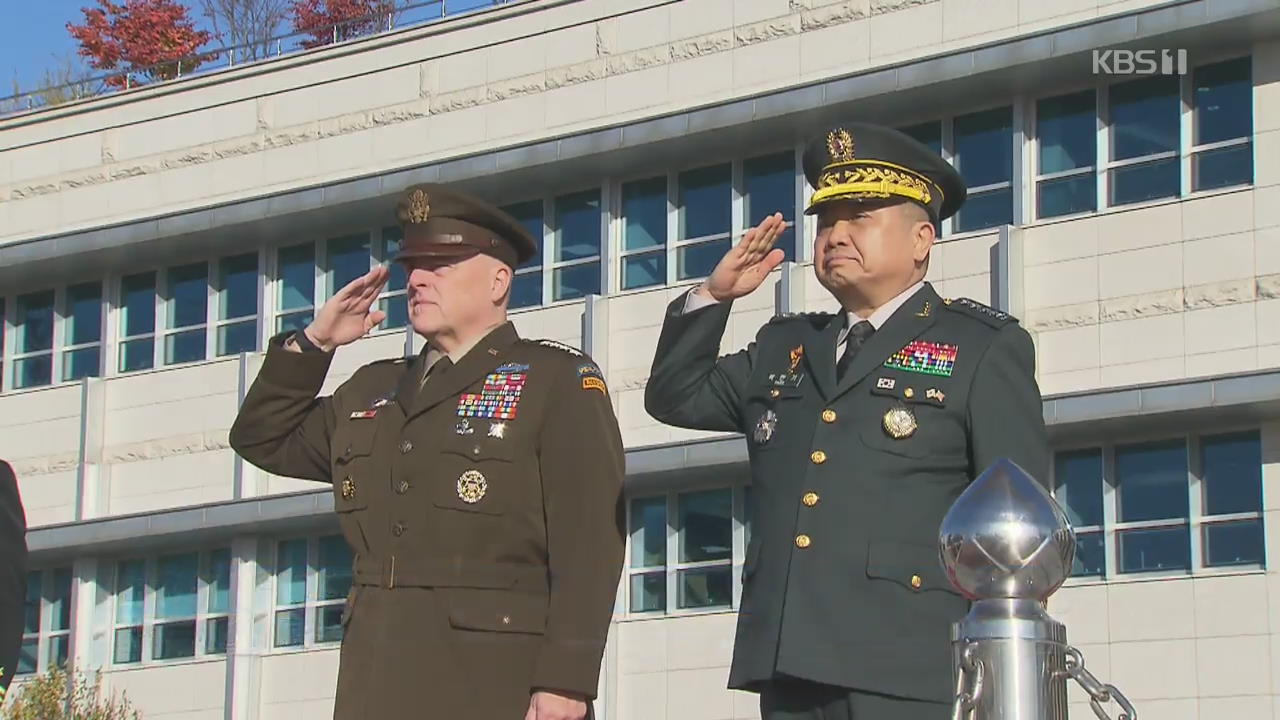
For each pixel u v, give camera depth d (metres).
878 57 26.25
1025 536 5.44
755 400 7.48
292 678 30.23
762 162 27.38
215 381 31.69
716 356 7.63
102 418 32.59
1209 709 23.55
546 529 7.67
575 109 28.66
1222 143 24.44
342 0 41.53
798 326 7.59
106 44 42.81
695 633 26.95
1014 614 5.49
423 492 7.71
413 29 30.20
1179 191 24.66
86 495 32.31
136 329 32.75
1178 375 24.31
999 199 25.69
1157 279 24.58
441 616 7.57
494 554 7.64
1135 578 24.19
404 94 30.20
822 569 7.05
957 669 5.52
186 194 32.06
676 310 7.58
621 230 28.39
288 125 31.22
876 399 7.23
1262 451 23.67
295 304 31.27
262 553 30.83
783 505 7.22
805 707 7.11
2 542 7.86
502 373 7.85
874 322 7.42
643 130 27.34
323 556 30.44
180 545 31.62
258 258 31.66
